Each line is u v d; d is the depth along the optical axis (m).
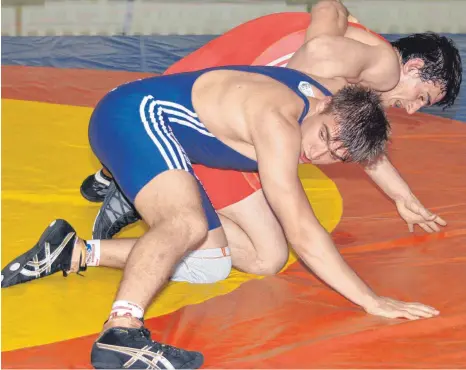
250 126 6.69
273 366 6.32
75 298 7.19
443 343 6.74
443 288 7.64
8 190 9.10
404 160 10.86
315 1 18.09
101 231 8.12
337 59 7.83
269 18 8.99
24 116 11.33
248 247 7.93
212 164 7.54
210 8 17.80
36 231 8.30
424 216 8.62
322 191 9.84
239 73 7.26
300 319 7.03
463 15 18.41
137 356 6.05
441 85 8.34
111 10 17.33
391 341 6.72
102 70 13.85
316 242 6.64
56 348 6.43
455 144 11.52
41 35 15.98
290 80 7.21
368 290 7.02
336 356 6.49
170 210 6.55
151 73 14.09
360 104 6.55
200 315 7.06
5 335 6.56
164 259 6.33
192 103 7.21
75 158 10.19
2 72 13.19
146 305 6.27
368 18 18.39
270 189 6.51
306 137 6.62
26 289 7.28
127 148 6.85
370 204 9.53
